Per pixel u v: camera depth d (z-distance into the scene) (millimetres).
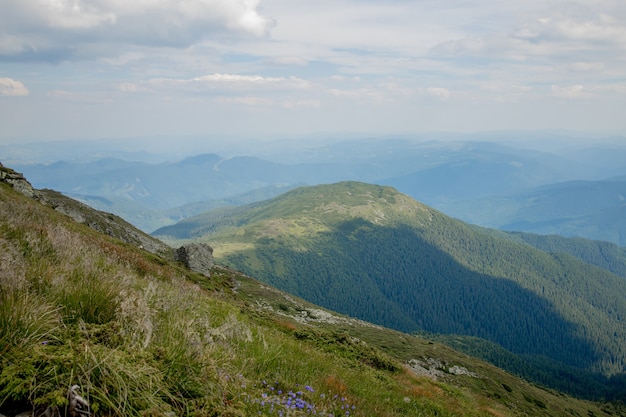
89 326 6074
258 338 11602
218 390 5941
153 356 5809
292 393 7996
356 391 11438
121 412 4555
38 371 4508
